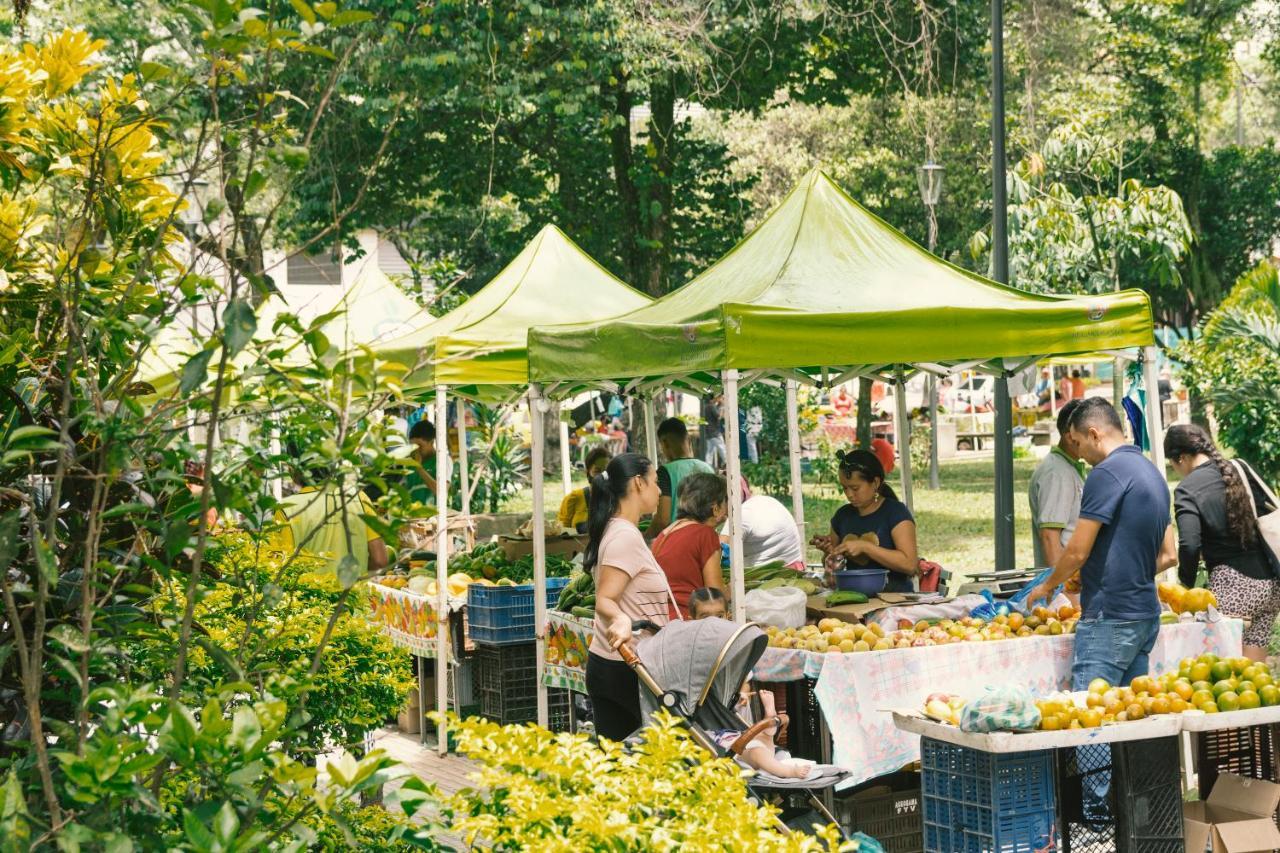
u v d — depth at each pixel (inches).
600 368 276.7
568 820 114.3
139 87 128.8
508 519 477.7
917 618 253.3
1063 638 239.1
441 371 329.1
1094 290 731.4
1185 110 1075.3
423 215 876.0
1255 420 628.7
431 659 363.6
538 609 305.0
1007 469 422.9
